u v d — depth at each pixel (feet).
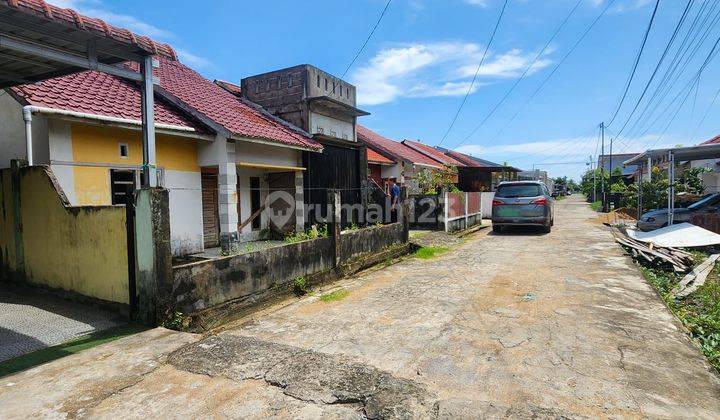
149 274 13.62
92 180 23.31
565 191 210.79
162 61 41.14
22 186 18.54
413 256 30.25
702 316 16.11
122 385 9.85
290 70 43.55
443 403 8.88
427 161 72.38
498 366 10.77
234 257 16.12
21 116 22.09
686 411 8.50
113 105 24.82
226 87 49.16
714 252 29.40
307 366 10.80
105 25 13.35
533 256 27.96
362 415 8.52
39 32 12.73
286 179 37.96
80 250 16.12
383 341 12.78
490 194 64.85
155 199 13.43
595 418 8.25
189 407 8.89
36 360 11.34
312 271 20.72
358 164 45.06
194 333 13.46
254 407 8.85
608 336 12.80
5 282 19.94
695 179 61.52
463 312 15.66
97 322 14.24
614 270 22.47
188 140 29.78
